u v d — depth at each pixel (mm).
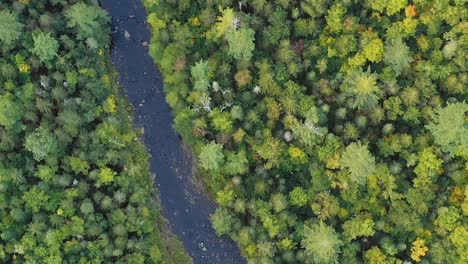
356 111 62469
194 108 63594
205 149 61719
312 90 63469
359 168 59406
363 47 62000
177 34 64062
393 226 61000
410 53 61906
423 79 61125
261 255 61219
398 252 60625
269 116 62500
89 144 63094
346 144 61906
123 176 63344
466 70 61000
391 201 60750
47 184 60844
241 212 62312
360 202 61281
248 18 62812
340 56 63094
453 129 58562
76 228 60000
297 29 63500
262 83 62594
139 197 63125
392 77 61375
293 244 61000
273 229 60594
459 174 59844
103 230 61438
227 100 63531
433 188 60625
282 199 60938
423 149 60594
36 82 63094
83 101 63625
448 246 58844
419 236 60125
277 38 63000
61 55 63875
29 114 61531
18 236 59562
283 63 63281
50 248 58844
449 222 58812
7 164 60781
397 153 61969
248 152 63281
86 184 62125
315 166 61844
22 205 60156
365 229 59781
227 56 64125
